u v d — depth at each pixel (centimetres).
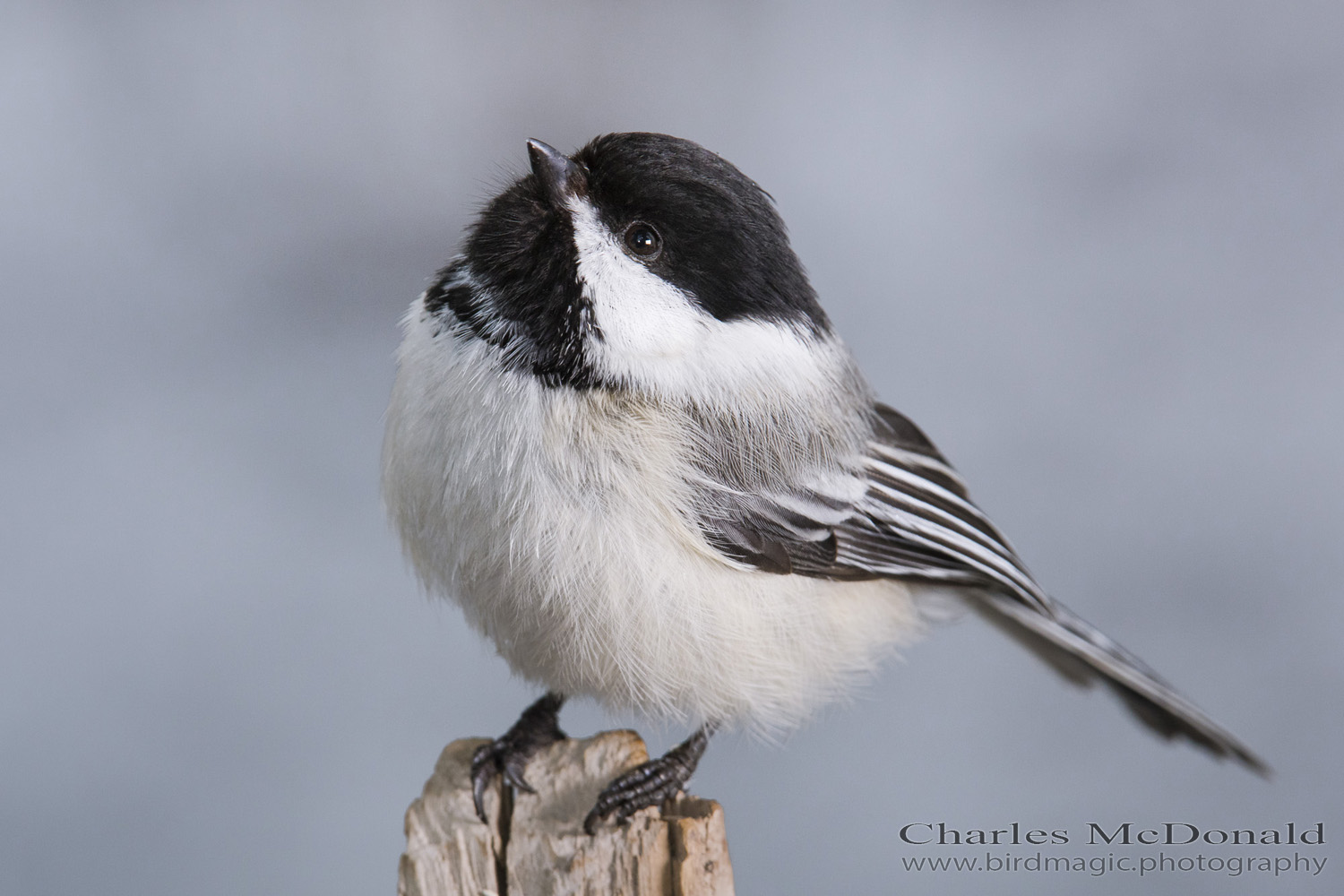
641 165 270
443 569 271
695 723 271
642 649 270
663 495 270
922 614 275
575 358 270
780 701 271
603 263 270
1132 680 275
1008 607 275
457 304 270
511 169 272
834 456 271
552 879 269
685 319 270
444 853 269
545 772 270
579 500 269
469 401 270
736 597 270
